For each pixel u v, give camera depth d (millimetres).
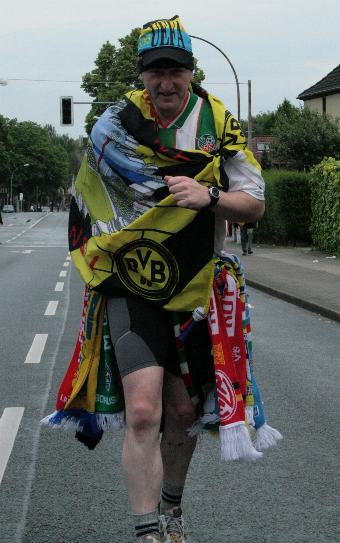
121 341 3090
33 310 12922
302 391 7250
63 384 3346
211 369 3246
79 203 3318
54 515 4121
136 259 3131
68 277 19188
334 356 9148
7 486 4590
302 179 30500
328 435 5746
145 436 3025
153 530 3000
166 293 3117
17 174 141500
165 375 3254
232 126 3236
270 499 4383
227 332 3209
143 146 3143
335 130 49031
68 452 5266
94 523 4008
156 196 3160
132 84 78812
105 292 3152
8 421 6055
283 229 30875
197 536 3844
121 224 3180
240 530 3922
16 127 142125
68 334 10430
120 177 3188
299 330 11250
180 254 3127
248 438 3115
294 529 3938
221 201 3066
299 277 18375
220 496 4434
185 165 3141
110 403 3242
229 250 28781
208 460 5121
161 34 3141
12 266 22844
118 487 4566
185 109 3217
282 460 5129
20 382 7473
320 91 56094
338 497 4426
